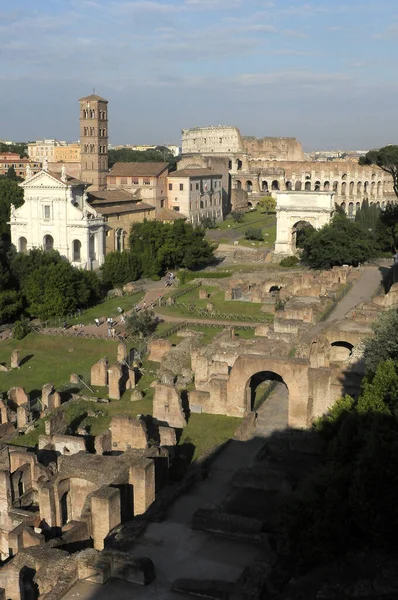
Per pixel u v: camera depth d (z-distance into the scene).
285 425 59.25
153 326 97.50
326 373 57.16
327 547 32.75
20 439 60.31
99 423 63.09
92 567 34.59
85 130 168.00
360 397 41.31
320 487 34.84
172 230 138.00
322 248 130.38
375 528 32.12
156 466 47.41
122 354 82.25
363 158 133.62
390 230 141.38
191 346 82.88
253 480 45.47
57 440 55.28
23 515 46.94
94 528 41.06
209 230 181.38
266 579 32.78
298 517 34.06
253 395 66.25
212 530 39.53
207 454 52.59
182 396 65.62
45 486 44.62
